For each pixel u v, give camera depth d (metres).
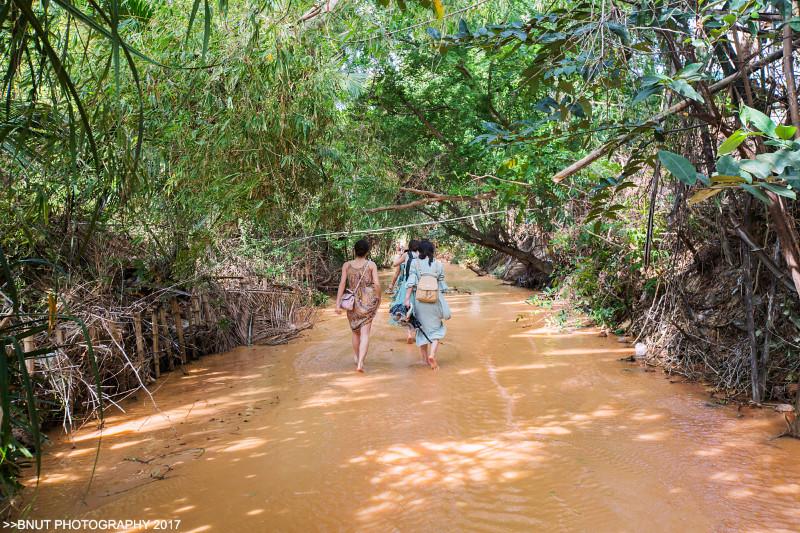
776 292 5.83
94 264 6.12
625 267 9.18
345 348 8.84
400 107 12.55
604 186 4.47
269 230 10.50
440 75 11.96
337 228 9.51
